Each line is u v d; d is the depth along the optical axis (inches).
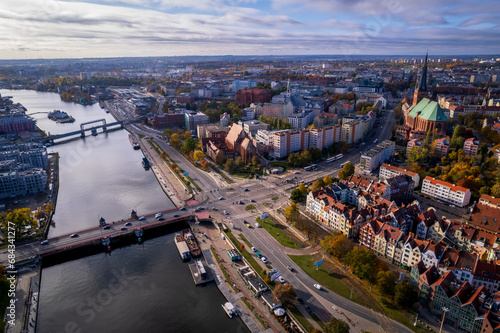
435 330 7805.1
